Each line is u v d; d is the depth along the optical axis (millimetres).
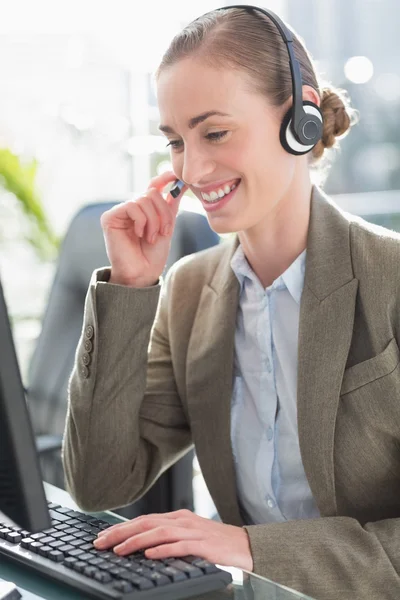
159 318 1931
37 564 1334
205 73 1562
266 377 1720
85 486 1791
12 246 4738
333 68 4273
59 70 4734
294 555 1439
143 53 4582
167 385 1887
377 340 1600
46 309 2559
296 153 1610
